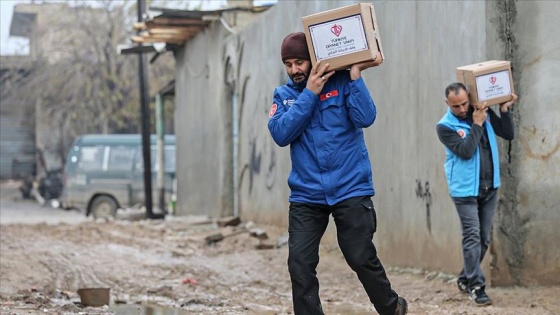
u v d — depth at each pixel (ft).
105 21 117.60
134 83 117.08
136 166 82.07
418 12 31.30
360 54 17.48
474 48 27.61
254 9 58.18
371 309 26.17
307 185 17.99
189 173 68.54
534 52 27.32
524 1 27.25
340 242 18.15
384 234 34.55
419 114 31.35
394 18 33.40
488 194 25.39
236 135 58.23
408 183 32.35
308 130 17.98
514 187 27.27
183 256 40.14
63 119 122.72
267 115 48.26
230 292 30.48
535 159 27.32
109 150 82.64
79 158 82.84
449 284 28.84
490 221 25.61
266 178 48.85
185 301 28.40
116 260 38.29
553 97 27.37
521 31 27.30
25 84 125.18
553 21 27.37
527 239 27.27
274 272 34.81
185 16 58.90
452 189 25.18
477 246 25.11
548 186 27.35
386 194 34.37
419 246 31.55
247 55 52.21
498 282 27.27
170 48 71.72
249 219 52.44
